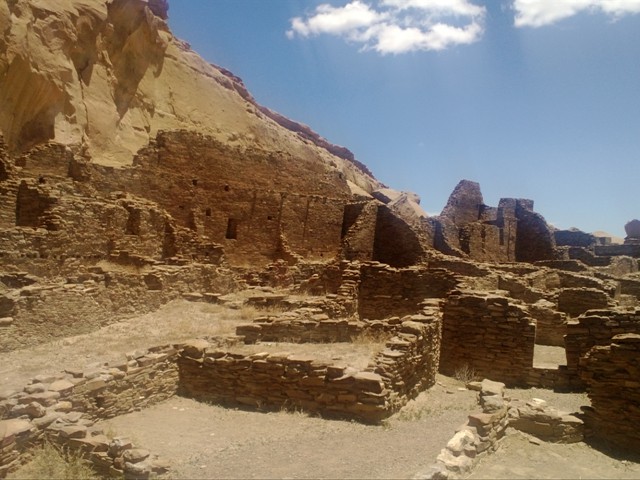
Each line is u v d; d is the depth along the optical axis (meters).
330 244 40.59
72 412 10.19
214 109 53.06
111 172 29.00
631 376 11.38
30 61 27.95
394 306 25.62
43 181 24.36
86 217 22.50
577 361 15.78
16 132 28.30
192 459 9.37
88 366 12.13
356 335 17.11
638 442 11.08
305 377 12.37
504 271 32.56
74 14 32.47
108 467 8.77
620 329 15.34
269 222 37.19
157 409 12.63
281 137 60.88
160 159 32.62
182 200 33.00
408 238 37.41
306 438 10.50
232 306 21.98
